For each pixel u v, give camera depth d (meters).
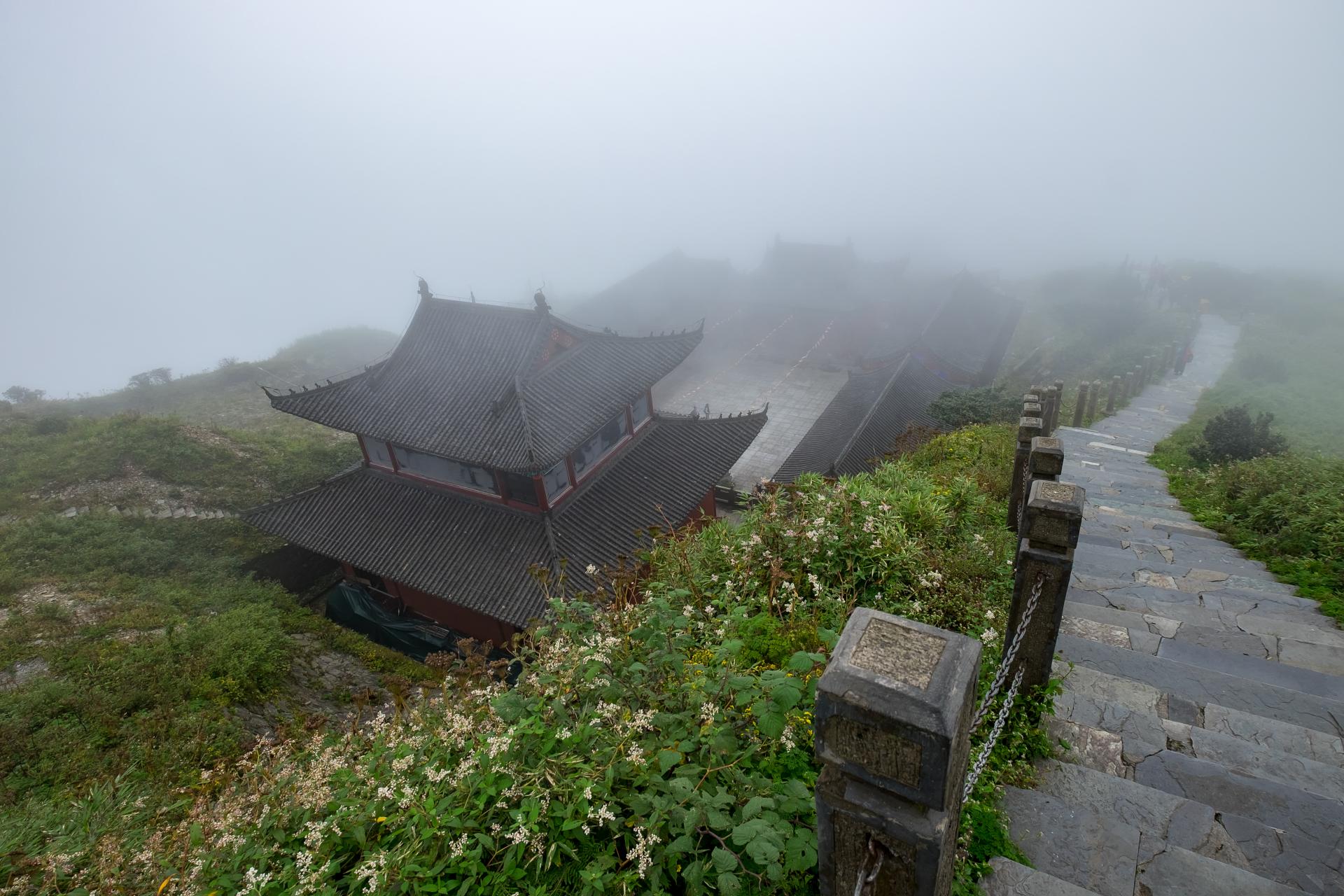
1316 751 5.52
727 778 4.42
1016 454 9.52
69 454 25.95
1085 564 9.86
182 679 15.88
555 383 20.52
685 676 5.28
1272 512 11.18
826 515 8.35
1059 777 5.11
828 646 4.83
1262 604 8.30
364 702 6.37
